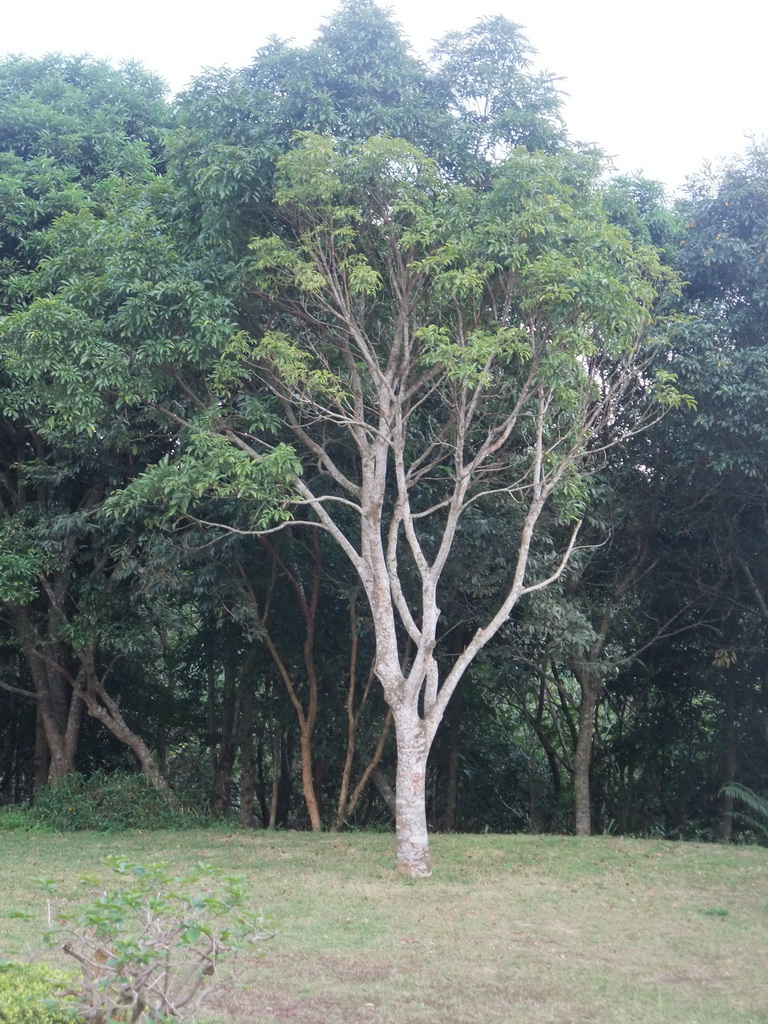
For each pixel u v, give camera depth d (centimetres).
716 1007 630
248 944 450
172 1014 427
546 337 1093
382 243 1145
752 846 1350
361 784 1562
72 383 1076
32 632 1539
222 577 1409
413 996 644
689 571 1612
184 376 1170
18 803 1798
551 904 931
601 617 1602
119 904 430
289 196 1065
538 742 2134
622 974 704
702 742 1873
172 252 1114
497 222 1074
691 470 1440
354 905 907
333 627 1634
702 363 1296
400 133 1162
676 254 1402
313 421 1156
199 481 1039
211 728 1859
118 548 1463
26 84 1648
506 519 1393
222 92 1142
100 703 1778
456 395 1150
